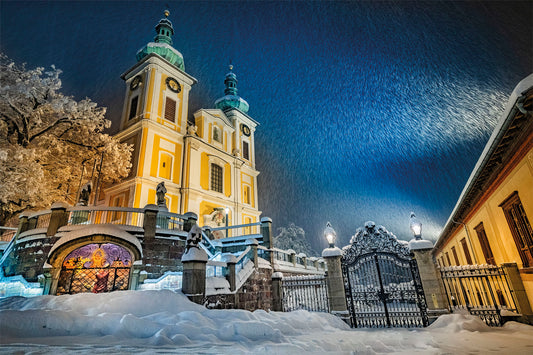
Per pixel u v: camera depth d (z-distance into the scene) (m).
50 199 20.81
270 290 13.44
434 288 10.41
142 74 33.19
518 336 7.36
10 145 18.45
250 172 42.47
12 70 20.02
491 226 10.73
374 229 12.01
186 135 31.66
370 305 11.39
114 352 4.63
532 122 6.56
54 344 5.09
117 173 25.84
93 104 23.12
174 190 28.72
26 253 11.97
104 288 10.95
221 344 5.70
